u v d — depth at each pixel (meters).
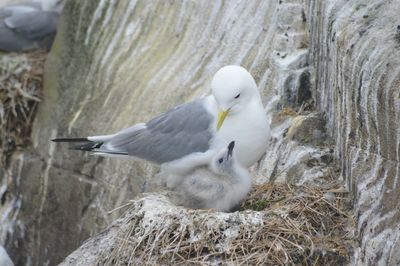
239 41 13.92
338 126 11.48
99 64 16.02
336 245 10.37
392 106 9.86
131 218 10.95
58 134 16.42
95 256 11.80
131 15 15.87
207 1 14.69
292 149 12.09
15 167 17.30
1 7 19.83
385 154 10.07
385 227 9.96
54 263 16.44
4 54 19.19
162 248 10.34
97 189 15.23
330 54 11.79
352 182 10.73
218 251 10.16
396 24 10.55
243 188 11.23
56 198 16.28
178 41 14.99
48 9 19.58
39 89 17.69
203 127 11.39
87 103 15.99
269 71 13.23
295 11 13.19
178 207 10.77
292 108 12.91
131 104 15.07
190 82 14.34
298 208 10.62
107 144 12.12
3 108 17.66
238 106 11.18
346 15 11.42
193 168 11.45
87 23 16.45
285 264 10.01
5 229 17.14
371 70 10.27
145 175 14.16
